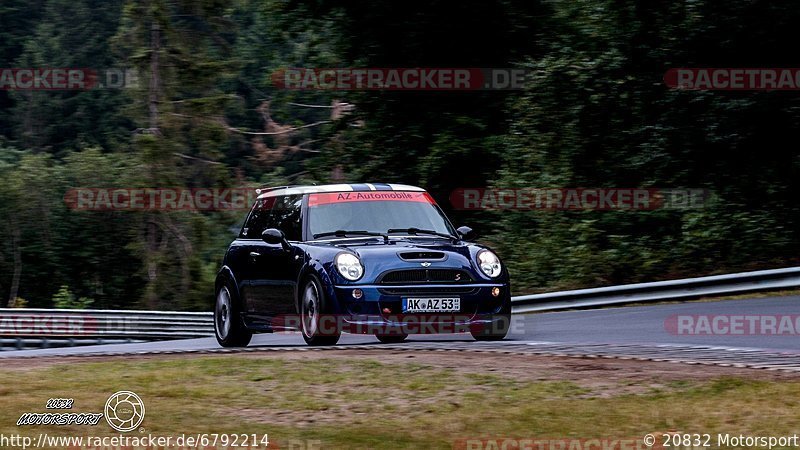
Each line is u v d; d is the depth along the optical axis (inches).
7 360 1461.6
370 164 4271.7
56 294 7027.6
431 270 1502.2
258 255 1656.0
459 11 4074.8
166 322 3435.0
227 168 5826.8
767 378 1084.5
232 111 7716.5
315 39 4456.2
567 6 4028.1
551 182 3676.2
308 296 1513.3
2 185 7303.2
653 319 2011.6
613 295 2566.4
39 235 7347.4
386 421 947.3
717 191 3390.7
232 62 6013.8
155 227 6510.8
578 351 1347.2
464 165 4109.3
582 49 3779.5
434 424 930.1
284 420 958.4
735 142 3316.9
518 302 2674.7
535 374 1146.0
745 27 3245.6
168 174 5767.7
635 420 922.1
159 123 5767.7
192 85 5895.7
